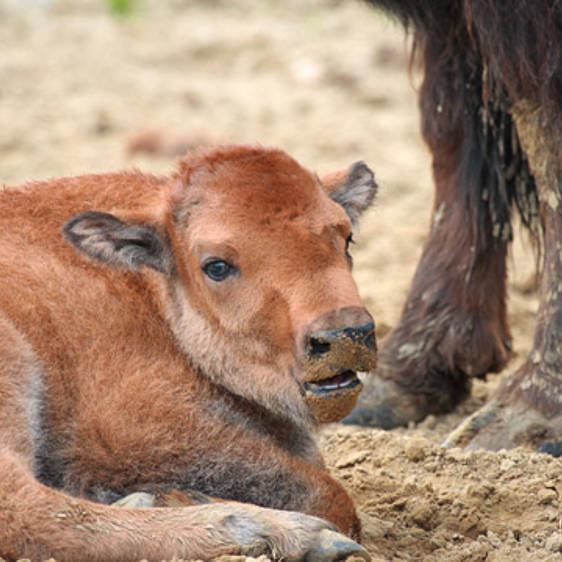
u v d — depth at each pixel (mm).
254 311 11156
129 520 10406
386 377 15609
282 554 10305
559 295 13531
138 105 34281
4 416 10742
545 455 13148
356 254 23219
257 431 11961
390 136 32188
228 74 38938
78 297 11578
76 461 11336
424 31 14547
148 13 45250
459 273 15352
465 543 11789
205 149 12133
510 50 13086
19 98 34125
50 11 44688
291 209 11078
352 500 11656
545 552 11391
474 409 15922
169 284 11977
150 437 11250
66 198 12328
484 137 15070
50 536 10273
